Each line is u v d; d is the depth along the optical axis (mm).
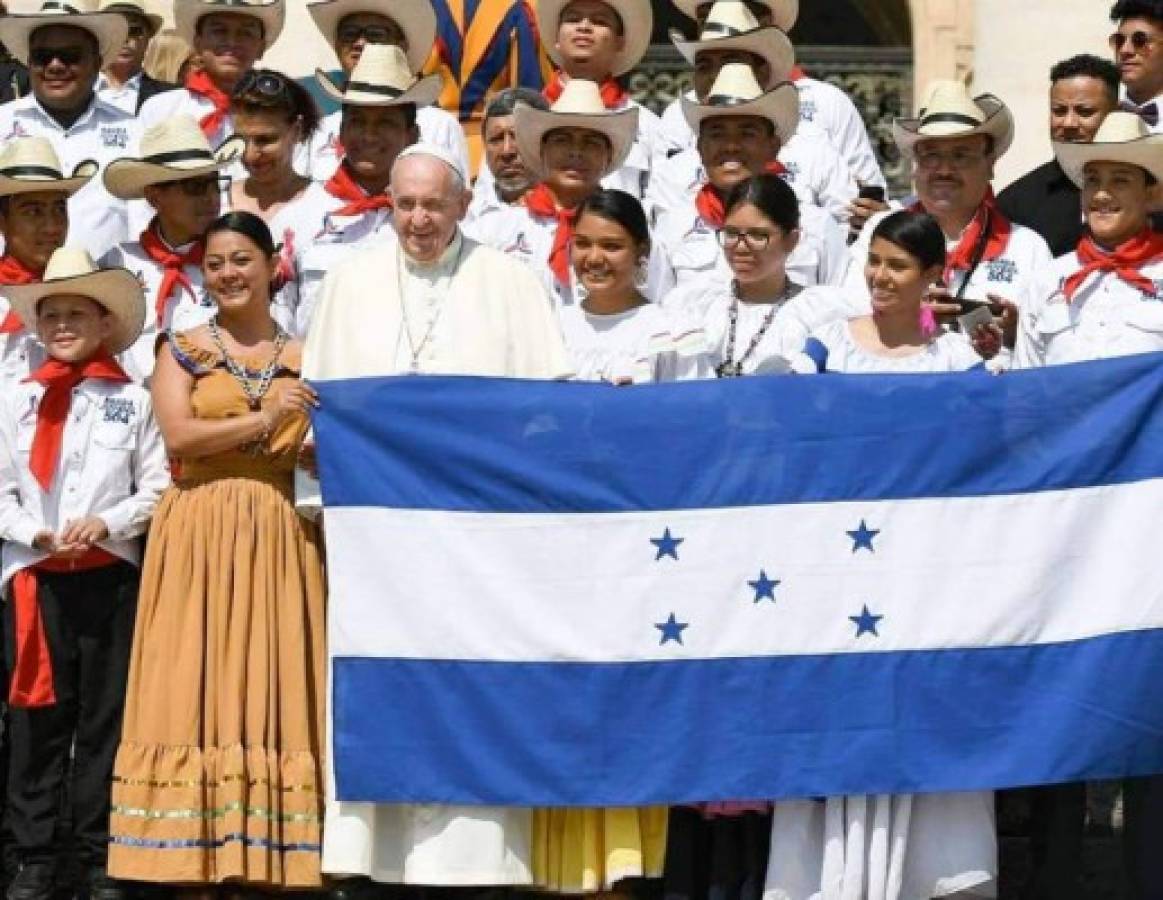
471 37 28219
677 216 23875
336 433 20938
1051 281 22250
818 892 20875
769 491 20875
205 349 21375
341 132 23516
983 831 21000
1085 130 24438
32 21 25438
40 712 21766
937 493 20891
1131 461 20906
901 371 21328
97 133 25594
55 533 21688
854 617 20844
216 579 21078
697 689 20797
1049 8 34344
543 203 23484
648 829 21062
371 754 20734
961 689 20812
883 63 37188
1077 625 20859
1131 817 21219
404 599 20859
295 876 20891
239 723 20922
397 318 21391
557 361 21406
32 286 21781
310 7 25750
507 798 20734
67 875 22328
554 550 20875
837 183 25594
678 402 20938
